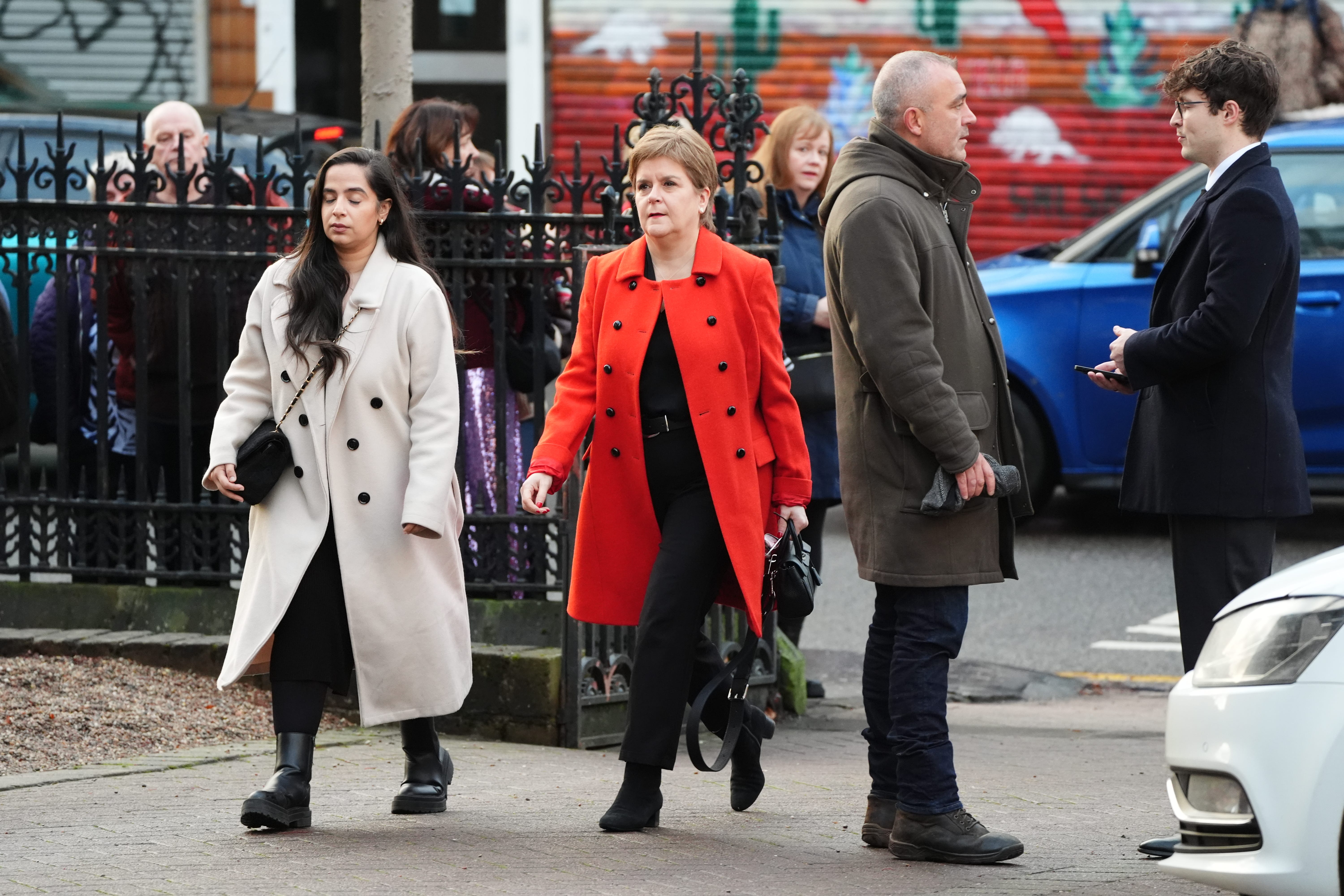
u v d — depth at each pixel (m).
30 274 25.14
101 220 24.84
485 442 24.27
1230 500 17.17
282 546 17.56
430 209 23.77
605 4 60.09
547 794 19.70
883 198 16.73
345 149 17.97
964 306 17.09
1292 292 17.33
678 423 17.80
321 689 17.80
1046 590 35.47
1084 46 58.62
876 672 17.77
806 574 18.16
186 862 16.25
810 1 59.31
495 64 62.84
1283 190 17.20
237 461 17.58
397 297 17.83
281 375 17.75
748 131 24.80
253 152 39.00
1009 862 16.69
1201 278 17.30
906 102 17.09
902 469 16.97
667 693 17.73
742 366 17.75
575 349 18.45
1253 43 57.53
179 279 24.69
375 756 21.42
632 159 17.88
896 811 17.22
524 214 23.48
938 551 16.89
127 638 24.52
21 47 60.19
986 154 59.50
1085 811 19.36
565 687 22.67
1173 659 30.72
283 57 61.25
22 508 25.30
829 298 17.59
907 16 59.06
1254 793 12.95
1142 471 17.88
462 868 16.16
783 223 26.30
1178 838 16.86
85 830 17.47
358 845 16.98
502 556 23.78
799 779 21.27
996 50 59.00
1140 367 17.30
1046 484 39.09
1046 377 38.53
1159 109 58.56
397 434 17.83
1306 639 13.01
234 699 23.53
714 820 18.64
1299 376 37.31
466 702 23.14
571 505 22.48
